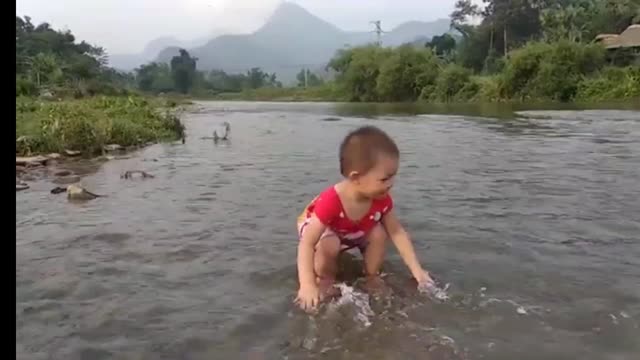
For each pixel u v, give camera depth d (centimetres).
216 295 288
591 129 1324
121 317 262
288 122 2000
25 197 546
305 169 726
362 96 5672
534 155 829
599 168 684
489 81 4591
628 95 3622
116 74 9850
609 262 328
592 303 269
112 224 433
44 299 284
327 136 1309
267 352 227
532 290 286
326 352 226
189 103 5325
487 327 246
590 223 415
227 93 9725
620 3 5441
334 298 283
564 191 539
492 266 324
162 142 1188
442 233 394
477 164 738
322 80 8944
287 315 263
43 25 8219
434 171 677
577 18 5512
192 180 645
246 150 994
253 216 454
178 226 424
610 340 233
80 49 8494
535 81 4022
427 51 5375
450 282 300
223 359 222
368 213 322
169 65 11888
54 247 372
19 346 235
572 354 222
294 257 346
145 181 642
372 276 317
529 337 236
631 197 504
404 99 5262
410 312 264
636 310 261
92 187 604
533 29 6931
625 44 4381
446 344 231
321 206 320
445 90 4750
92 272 322
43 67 5097
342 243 329
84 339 241
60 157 881
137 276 316
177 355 226
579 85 3853
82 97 4162
